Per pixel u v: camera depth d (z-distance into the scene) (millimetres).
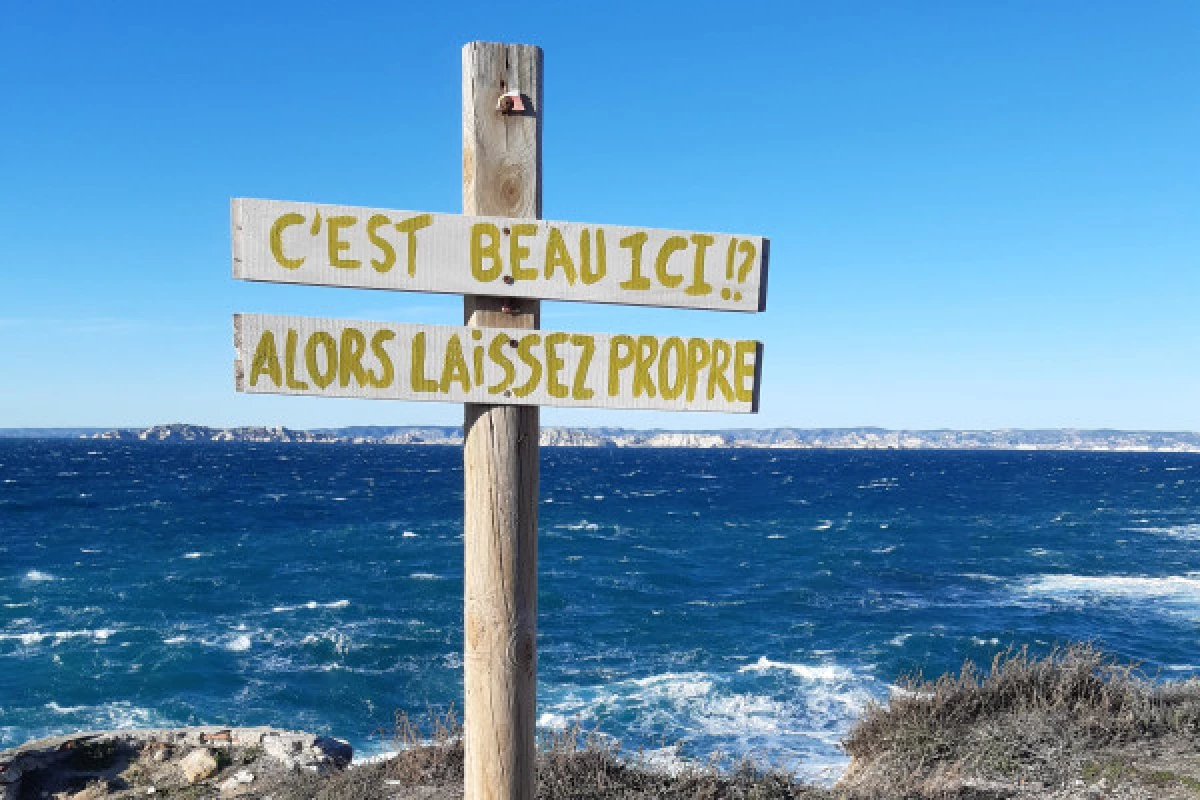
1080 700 6586
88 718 16719
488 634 2684
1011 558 40031
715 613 27094
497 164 2697
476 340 2607
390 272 2553
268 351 2482
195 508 62094
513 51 2709
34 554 39156
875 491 90688
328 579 32906
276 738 8188
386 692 18594
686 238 2707
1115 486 98875
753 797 5449
